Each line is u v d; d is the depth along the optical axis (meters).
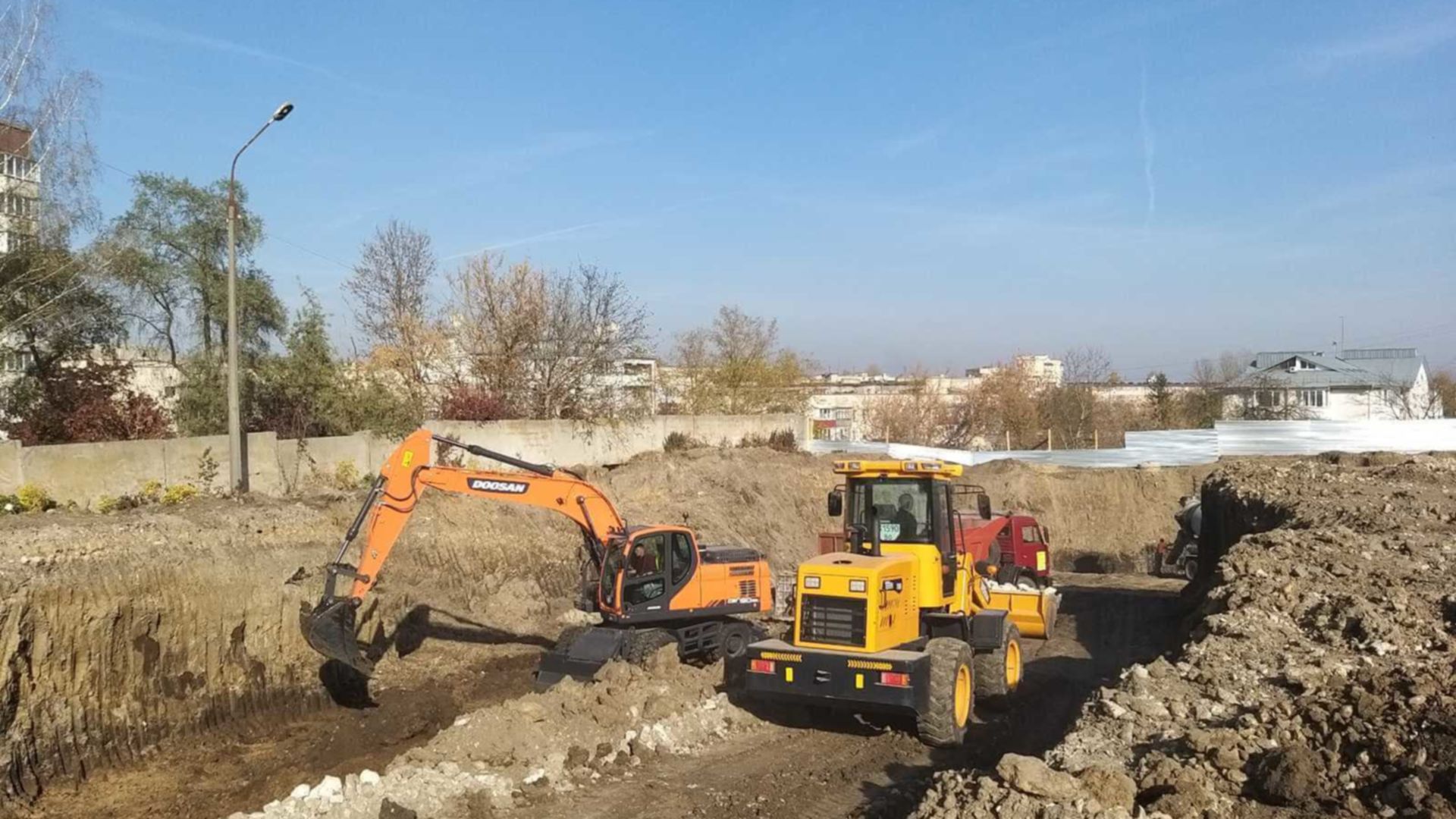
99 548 15.54
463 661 16.45
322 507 20.62
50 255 23.89
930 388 77.19
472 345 34.97
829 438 66.81
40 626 12.08
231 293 20.98
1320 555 14.48
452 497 22.33
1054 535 37.62
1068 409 62.44
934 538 12.45
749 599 15.73
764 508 29.83
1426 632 10.55
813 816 9.25
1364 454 35.91
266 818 8.69
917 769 10.57
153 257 31.12
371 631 16.22
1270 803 7.04
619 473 29.28
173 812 10.48
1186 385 77.12
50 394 22.98
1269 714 8.43
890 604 11.34
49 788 11.18
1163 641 18.47
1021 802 7.24
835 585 11.20
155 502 19.95
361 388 28.27
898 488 12.65
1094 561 35.44
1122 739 8.66
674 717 11.55
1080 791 7.28
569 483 14.88
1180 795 7.06
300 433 26.64
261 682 14.25
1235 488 24.16
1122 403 68.62
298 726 13.55
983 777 7.89
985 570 18.58
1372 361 68.12
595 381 36.47
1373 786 6.90
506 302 35.22
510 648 17.30
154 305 31.66
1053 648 17.98
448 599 18.86
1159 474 39.28
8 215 23.67
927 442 64.44
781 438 39.88
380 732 12.79
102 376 23.97
